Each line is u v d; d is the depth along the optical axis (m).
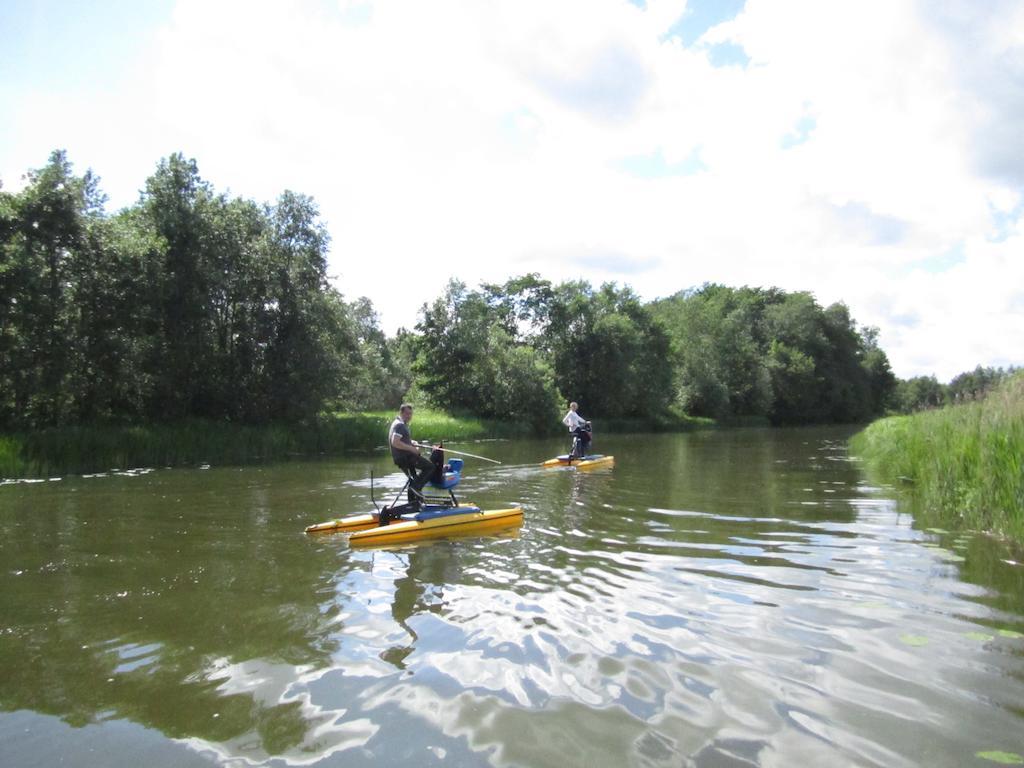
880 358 80.56
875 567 6.86
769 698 3.98
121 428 19.83
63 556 7.50
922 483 11.64
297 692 4.12
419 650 4.75
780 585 6.23
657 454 22.09
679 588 6.16
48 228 18.91
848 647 4.73
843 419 70.25
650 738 3.54
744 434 38.97
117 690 4.19
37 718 3.86
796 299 71.31
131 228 21.66
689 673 4.32
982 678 4.22
